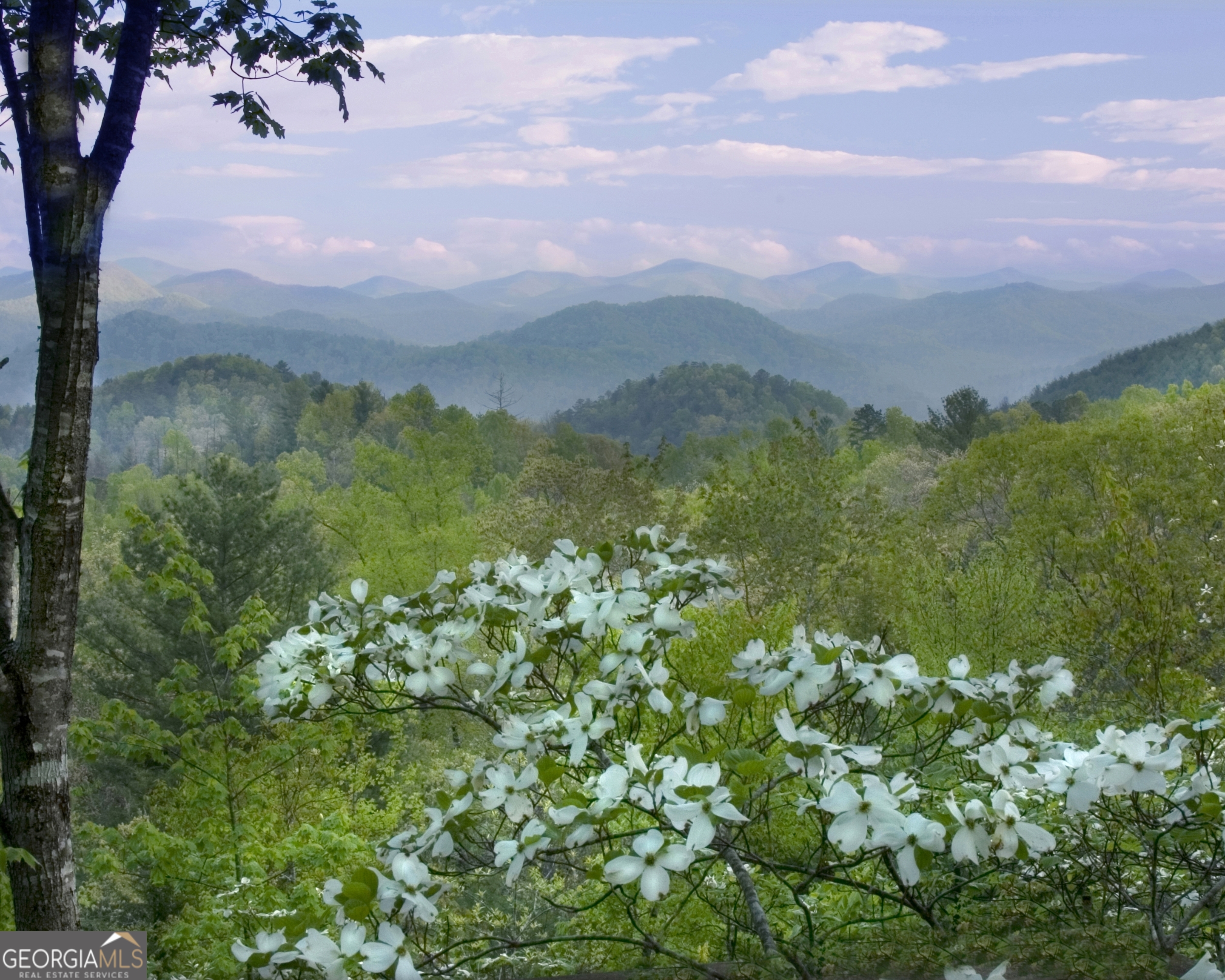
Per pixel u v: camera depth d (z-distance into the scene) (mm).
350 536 27625
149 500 57438
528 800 1895
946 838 1597
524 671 2299
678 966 1636
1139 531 9531
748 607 14742
